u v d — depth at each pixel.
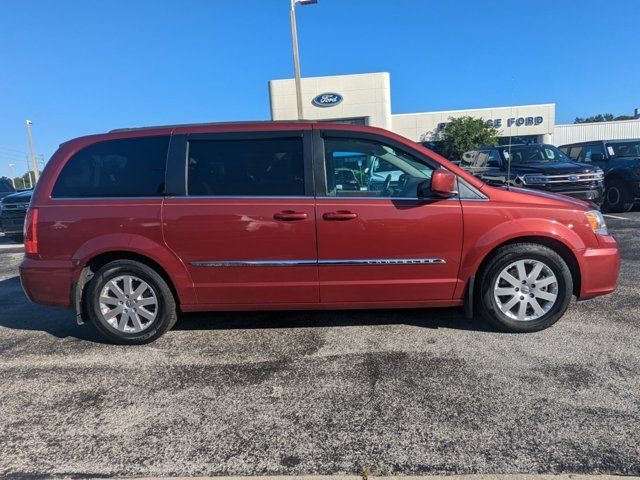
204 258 3.99
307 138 4.04
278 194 3.97
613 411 2.90
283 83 34.16
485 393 3.16
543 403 3.02
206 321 4.74
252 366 3.71
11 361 3.98
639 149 12.43
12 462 2.63
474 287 4.18
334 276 4.02
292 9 18.78
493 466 2.46
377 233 3.92
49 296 4.12
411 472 2.44
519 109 39.78
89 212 4.02
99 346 4.24
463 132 37.44
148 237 3.99
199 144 4.08
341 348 3.97
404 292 4.06
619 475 2.36
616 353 3.67
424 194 3.95
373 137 4.05
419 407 3.03
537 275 4.03
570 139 43.25
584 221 4.02
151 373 3.66
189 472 2.51
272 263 3.98
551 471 2.41
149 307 4.18
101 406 3.20
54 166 4.18
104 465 2.58
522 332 4.12
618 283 5.48
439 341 4.02
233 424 2.93
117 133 4.21
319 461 2.55
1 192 15.84
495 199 3.98
